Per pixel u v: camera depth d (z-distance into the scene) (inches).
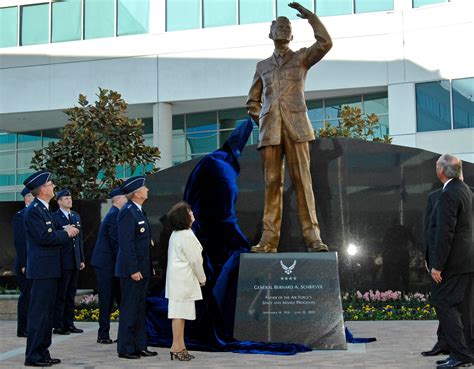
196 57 913.5
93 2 974.4
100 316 339.9
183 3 933.8
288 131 337.7
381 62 853.8
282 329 311.3
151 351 304.8
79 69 957.8
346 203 483.8
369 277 476.7
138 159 593.3
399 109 845.2
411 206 477.4
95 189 558.3
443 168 250.5
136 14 954.7
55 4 991.6
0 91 984.3
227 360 277.0
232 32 904.3
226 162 453.4
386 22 853.8
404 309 427.2
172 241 287.1
